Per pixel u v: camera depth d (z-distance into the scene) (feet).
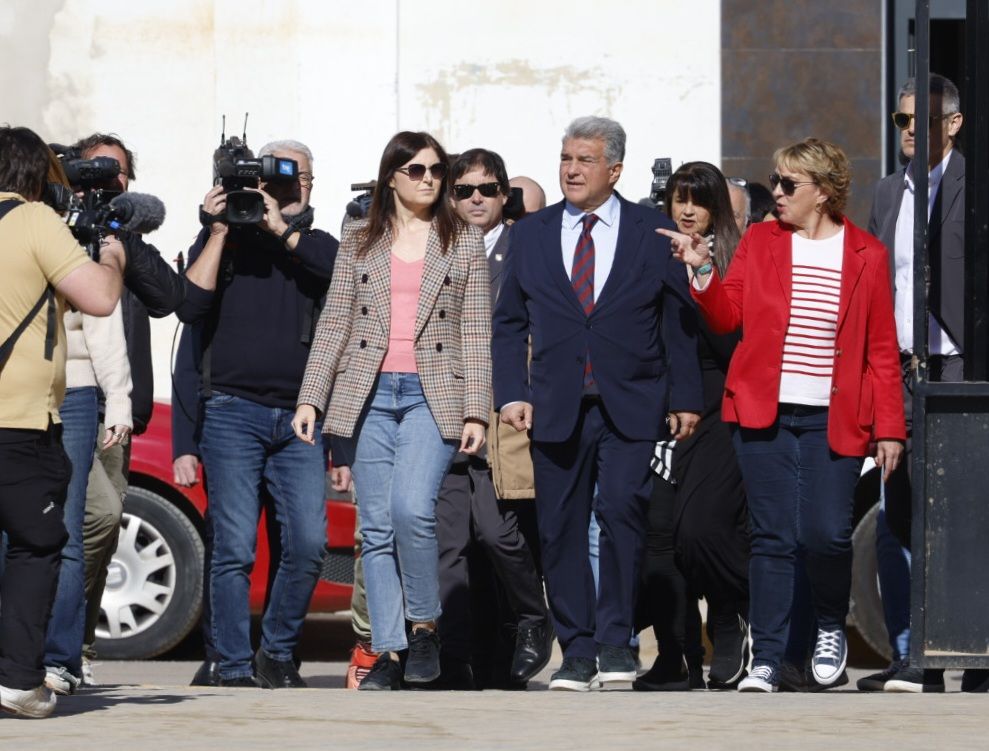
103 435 76.64
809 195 68.13
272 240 74.23
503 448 74.49
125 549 93.45
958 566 67.26
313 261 73.51
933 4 117.60
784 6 119.75
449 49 121.08
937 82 72.08
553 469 69.62
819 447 68.08
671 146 120.37
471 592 78.84
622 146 69.92
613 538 69.00
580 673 69.51
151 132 122.21
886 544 75.56
